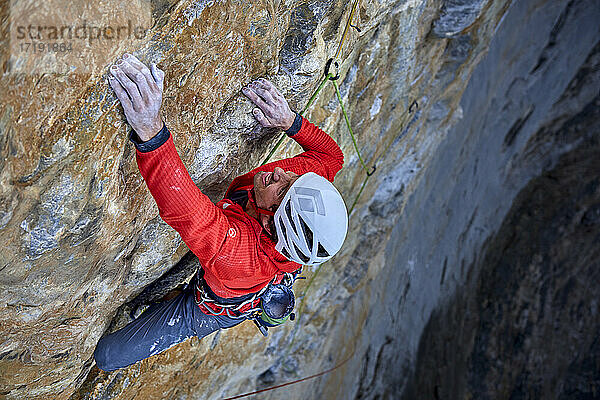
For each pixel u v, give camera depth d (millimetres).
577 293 11781
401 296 7699
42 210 2078
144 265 2930
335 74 3525
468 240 9906
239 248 2324
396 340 8023
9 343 2545
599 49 10375
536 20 8211
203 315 2887
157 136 2146
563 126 11258
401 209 6156
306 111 3701
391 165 5598
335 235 2299
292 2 2873
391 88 4656
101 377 3346
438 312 9414
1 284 2205
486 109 8102
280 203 2361
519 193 11648
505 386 10938
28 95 1812
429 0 4199
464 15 4402
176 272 3307
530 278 11406
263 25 2639
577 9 9008
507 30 7301
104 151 2158
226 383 4852
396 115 5051
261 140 3201
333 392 6766
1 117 1762
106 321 3061
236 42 2561
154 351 2977
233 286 2449
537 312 11430
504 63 7910
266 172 2467
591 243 12008
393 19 3990
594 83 10750
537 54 8984
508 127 9547
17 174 1909
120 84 2033
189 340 3879
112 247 2570
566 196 11742
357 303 6344
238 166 3143
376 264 6293
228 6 2391
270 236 2430
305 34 2967
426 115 5680
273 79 2969
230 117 2762
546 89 10039
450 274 9516
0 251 2074
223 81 2625
